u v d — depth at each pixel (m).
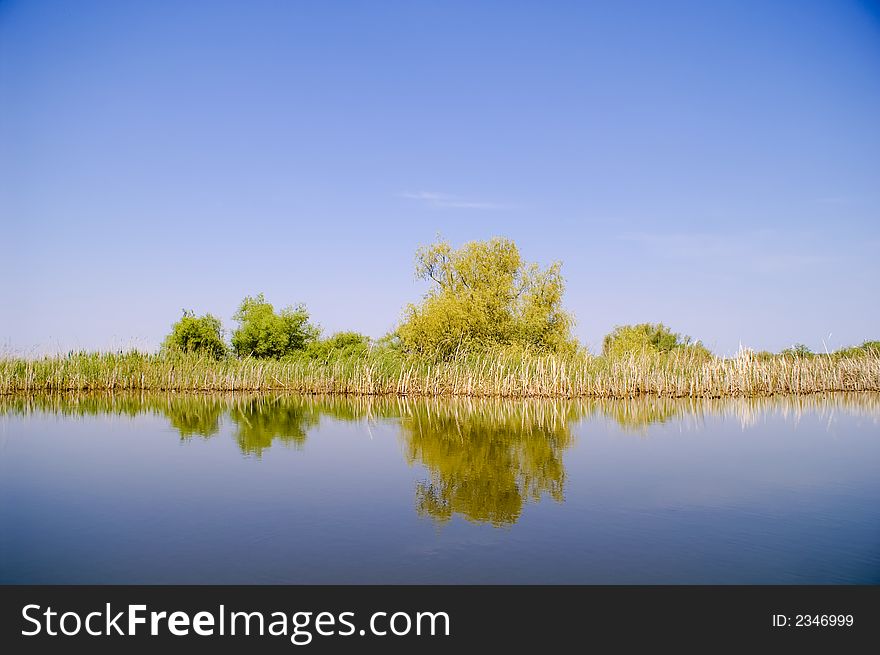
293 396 51.53
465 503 16.03
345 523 14.33
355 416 35.66
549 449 24.11
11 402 44.50
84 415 35.78
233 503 16.05
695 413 36.84
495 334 57.88
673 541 13.08
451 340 55.62
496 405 42.56
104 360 58.50
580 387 48.69
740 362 50.34
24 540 13.18
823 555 12.29
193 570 11.60
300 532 13.68
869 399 46.00
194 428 30.19
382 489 17.56
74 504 16.00
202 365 59.00
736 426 30.75
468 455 22.81
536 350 57.19
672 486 17.89
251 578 11.26
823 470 20.06
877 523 14.34
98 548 12.73
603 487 17.77
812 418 34.09
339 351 65.44
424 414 36.78
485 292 58.62
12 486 17.97
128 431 29.14
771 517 14.81
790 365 52.50
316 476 19.28
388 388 52.56
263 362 61.19
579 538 13.27
